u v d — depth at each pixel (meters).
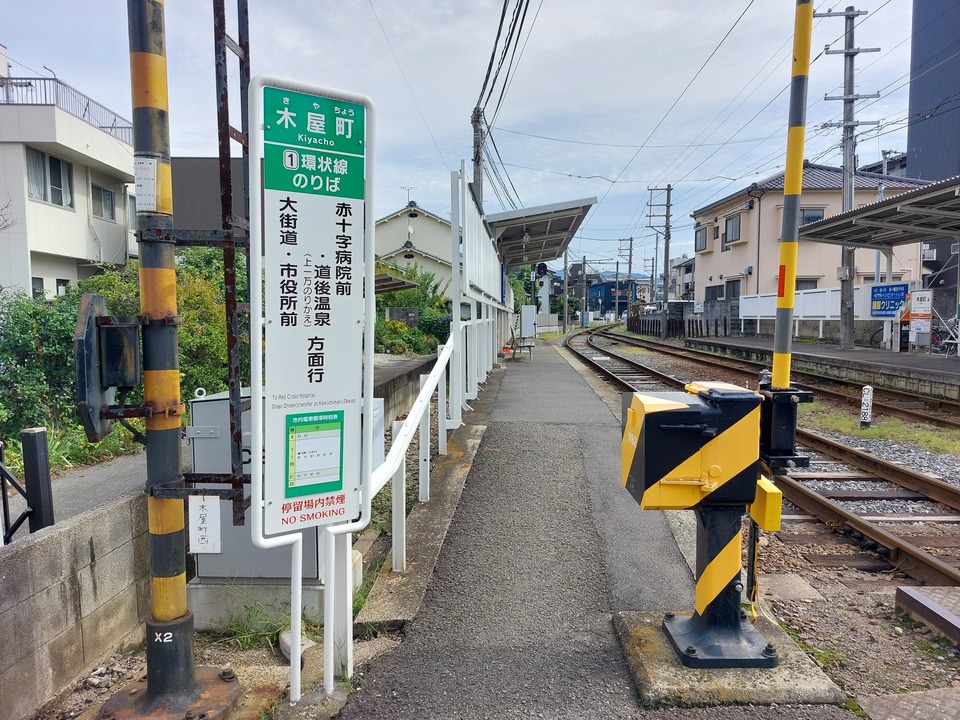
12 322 7.52
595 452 7.29
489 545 4.66
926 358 16.11
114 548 3.44
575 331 61.88
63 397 7.95
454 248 7.91
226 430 3.72
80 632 3.16
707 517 3.07
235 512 2.71
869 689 2.97
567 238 18.91
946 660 3.22
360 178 2.81
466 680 3.06
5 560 2.70
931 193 11.84
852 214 14.55
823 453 8.41
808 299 25.42
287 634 3.45
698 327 36.28
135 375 2.66
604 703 2.87
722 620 3.10
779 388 3.25
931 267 32.28
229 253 2.62
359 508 2.98
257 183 2.54
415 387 11.98
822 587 4.29
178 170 13.15
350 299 2.84
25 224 15.41
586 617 3.64
